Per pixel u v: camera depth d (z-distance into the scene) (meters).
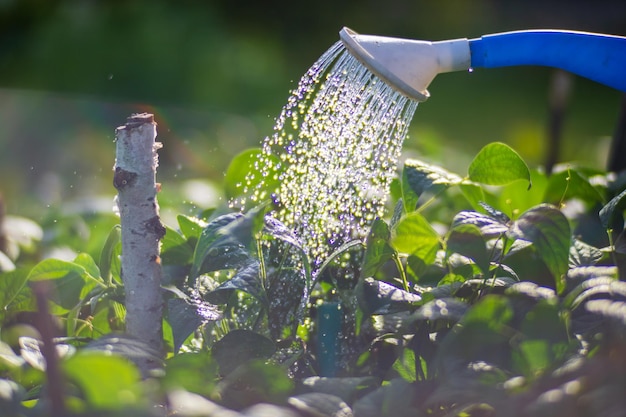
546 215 1.47
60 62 9.39
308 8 11.09
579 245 1.74
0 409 1.16
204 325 1.57
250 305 1.69
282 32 10.88
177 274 1.74
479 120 8.34
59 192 4.56
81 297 1.68
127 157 1.40
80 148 5.52
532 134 6.83
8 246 2.38
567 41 1.59
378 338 1.53
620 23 11.36
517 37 1.60
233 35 10.48
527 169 1.72
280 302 1.67
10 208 4.05
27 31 10.08
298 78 9.52
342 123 1.62
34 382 1.44
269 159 1.94
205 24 10.45
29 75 9.05
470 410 1.31
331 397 1.23
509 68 10.55
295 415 1.14
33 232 2.61
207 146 5.43
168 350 1.67
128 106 6.24
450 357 1.31
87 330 1.73
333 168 1.65
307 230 1.69
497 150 1.72
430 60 1.57
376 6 11.40
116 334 1.36
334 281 1.67
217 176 4.79
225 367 1.46
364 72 1.62
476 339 1.30
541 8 11.61
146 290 1.44
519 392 1.20
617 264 1.67
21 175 4.91
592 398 1.11
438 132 7.76
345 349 1.65
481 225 1.49
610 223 1.71
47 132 5.68
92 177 5.02
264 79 9.36
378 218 1.53
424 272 1.72
